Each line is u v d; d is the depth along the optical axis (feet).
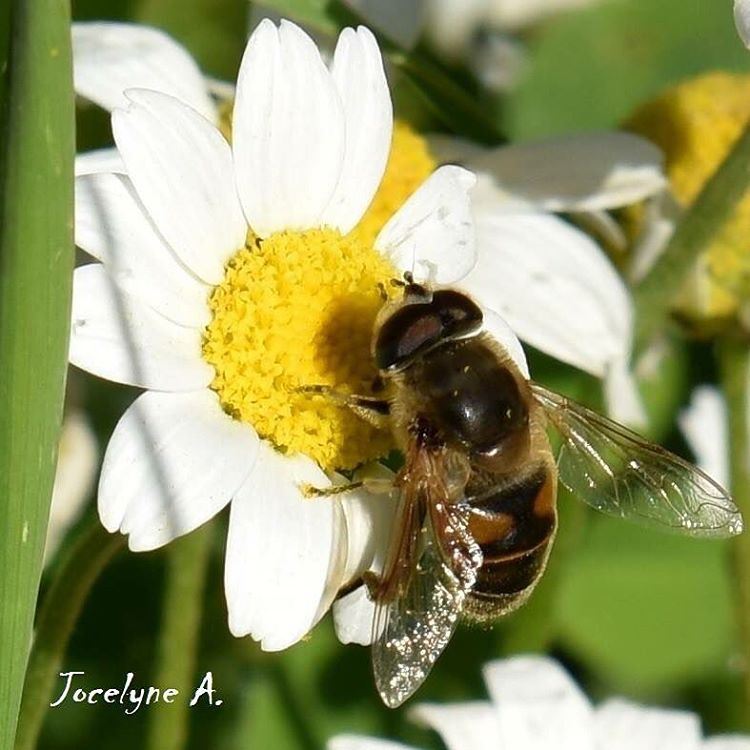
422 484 0.58
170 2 0.71
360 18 0.64
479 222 0.65
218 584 0.69
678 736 0.64
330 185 0.59
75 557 0.59
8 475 0.54
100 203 0.57
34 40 0.52
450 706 0.64
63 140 0.53
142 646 0.69
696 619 0.72
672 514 0.61
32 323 0.53
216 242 0.58
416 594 0.58
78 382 0.68
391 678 0.57
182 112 0.58
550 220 0.65
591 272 0.64
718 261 0.67
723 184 0.64
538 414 0.59
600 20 0.76
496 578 0.59
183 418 0.57
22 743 0.60
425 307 0.58
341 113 0.59
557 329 0.64
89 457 0.68
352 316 0.58
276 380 0.58
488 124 0.66
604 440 0.61
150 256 0.57
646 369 0.71
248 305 0.58
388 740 0.66
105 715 0.69
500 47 0.76
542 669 0.64
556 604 0.69
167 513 0.56
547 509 0.59
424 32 0.75
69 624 0.60
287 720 0.69
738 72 0.76
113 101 0.62
